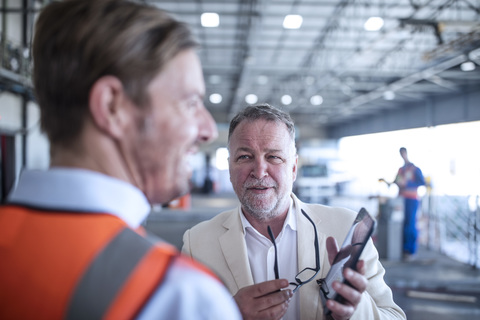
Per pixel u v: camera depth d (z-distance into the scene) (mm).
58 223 361
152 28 395
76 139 401
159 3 9242
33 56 422
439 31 6449
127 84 385
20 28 8219
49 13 408
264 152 1124
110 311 320
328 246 882
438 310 4328
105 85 379
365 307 997
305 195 13805
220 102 22547
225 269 1170
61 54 389
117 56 377
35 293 334
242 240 1175
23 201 387
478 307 4402
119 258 344
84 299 325
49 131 411
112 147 402
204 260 1197
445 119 16547
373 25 9375
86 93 386
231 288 1141
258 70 13414
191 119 428
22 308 333
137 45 385
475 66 12602
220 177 22266
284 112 1194
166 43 395
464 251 6906
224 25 10648
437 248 7289
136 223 414
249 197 1134
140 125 397
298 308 1114
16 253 353
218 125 21453
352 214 1235
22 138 8695
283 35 11562
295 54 13508
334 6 9383
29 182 396
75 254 344
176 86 408
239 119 1175
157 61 389
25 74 7262
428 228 7488
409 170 6254
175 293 331
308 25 10695
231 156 1191
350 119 25844
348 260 758
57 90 394
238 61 14219
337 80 15289
